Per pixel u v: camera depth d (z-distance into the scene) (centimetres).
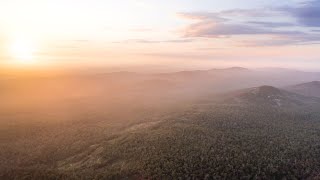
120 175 17312
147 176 16750
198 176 16450
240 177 16400
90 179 17238
